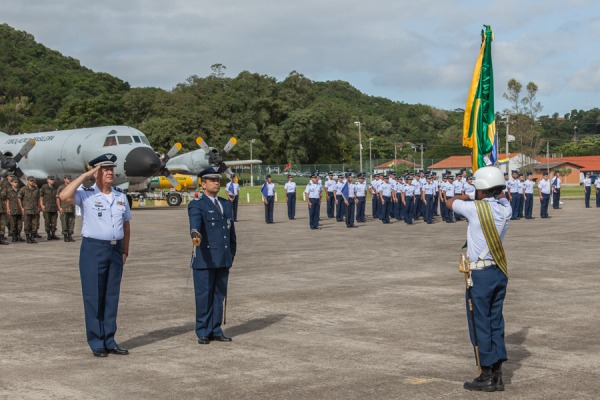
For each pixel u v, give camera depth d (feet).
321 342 28.22
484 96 49.90
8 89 501.56
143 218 113.29
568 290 39.93
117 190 28.22
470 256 22.39
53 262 57.11
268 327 31.27
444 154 486.38
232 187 106.32
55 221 78.89
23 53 625.00
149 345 28.25
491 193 22.77
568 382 22.17
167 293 40.83
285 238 76.02
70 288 43.39
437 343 27.78
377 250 62.80
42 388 22.18
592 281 43.16
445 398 20.63
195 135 348.18
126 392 21.67
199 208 28.63
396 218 107.86
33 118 458.09
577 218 105.60
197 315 28.68
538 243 66.80
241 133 377.50
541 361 24.82
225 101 383.86
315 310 35.04
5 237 81.82
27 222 74.49
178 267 52.65
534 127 289.33
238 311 35.04
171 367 24.75
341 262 54.24
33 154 133.49
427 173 103.40
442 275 46.52
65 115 378.94
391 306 35.83
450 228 89.81
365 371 23.77
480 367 21.65
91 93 506.48
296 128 389.19
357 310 34.88
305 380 22.76
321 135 402.52
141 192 155.94
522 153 281.74
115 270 27.25
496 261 21.93
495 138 50.80
